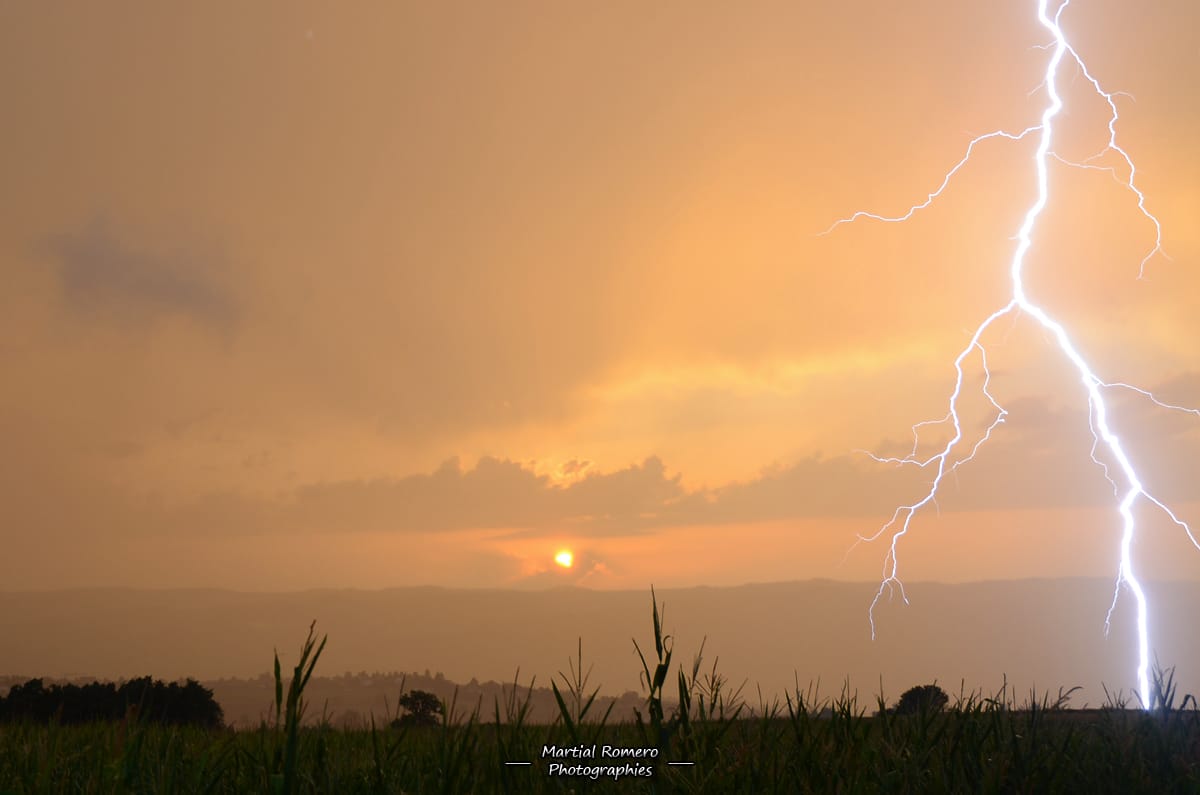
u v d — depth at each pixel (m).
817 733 3.96
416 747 4.04
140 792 3.27
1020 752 3.78
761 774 3.45
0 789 3.62
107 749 3.93
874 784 3.48
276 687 3.03
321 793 3.23
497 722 3.49
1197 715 4.63
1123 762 3.81
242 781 3.53
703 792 3.33
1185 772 3.77
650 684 3.54
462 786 3.40
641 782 3.44
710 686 3.92
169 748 3.69
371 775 3.46
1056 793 3.48
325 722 3.75
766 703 4.02
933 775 3.52
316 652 3.07
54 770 3.83
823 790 3.43
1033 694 4.54
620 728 4.14
